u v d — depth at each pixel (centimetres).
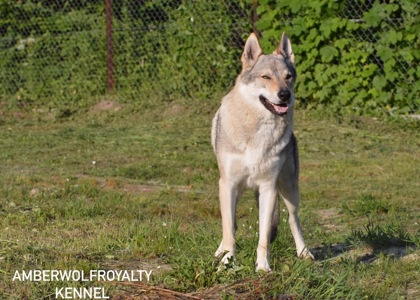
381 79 1589
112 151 1403
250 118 705
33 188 1095
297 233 777
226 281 629
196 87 1784
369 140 1468
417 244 772
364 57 1592
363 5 1619
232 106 721
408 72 1568
